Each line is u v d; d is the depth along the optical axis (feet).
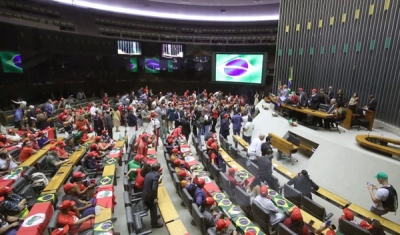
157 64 85.66
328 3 46.37
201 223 15.92
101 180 21.40
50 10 57.31
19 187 19.44
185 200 18.95
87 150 30.81
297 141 32.22
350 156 26.07
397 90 33.60
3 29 48.03
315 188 21.68
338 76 44.91
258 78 67.72
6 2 47.42
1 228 15.12
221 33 83.41
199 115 42.98
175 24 82.07
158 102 56.24
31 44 53.36
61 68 63.93
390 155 24.98
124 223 19.63
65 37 61.72
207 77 89.86
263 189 17.75
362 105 39.88
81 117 35.63
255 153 27.07
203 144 39.37
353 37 41.39
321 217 18.16
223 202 18.90
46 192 19.03
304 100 39.27
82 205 17.79
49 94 60.03
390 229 16.80
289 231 14.12
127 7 71.92
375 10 37.24
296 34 54.39
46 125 38.40
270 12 75.05
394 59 34.14
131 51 79.10
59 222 14.98
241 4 67.97
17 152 28.19
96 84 74.95
